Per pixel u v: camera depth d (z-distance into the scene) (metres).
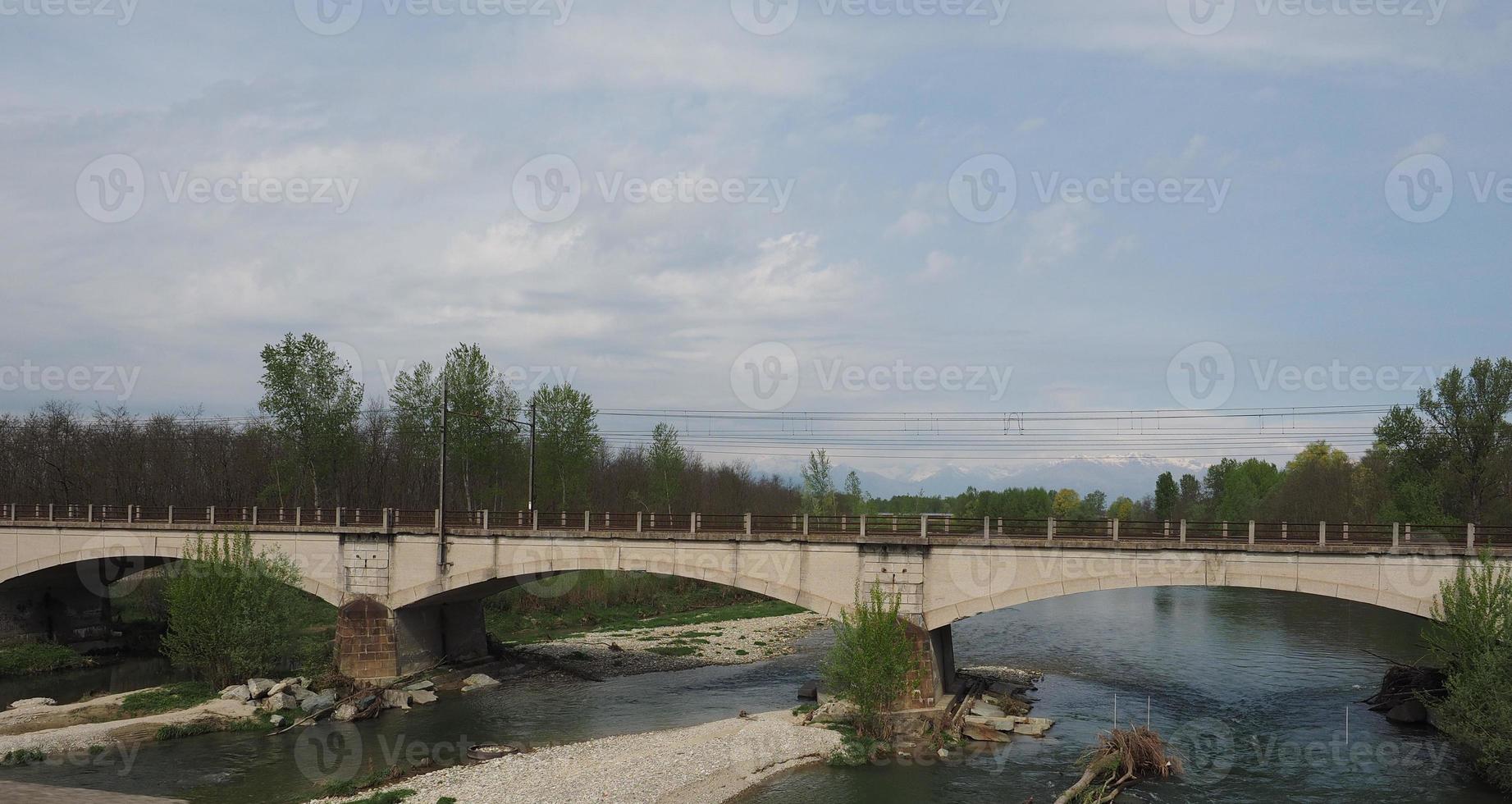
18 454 96.12
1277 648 66.88
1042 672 60.34
